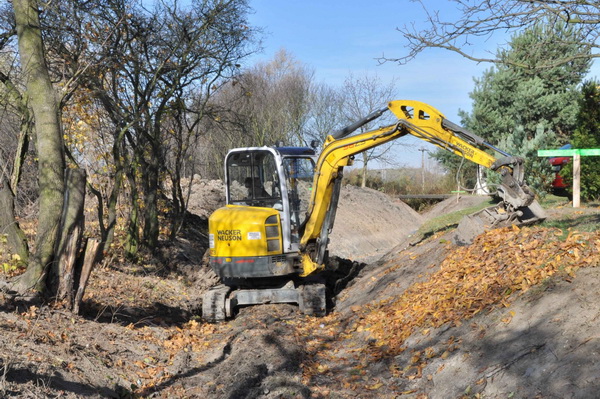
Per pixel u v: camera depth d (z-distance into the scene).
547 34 7.43
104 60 11.98
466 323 7.16
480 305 7.34
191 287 14.00
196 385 7.02
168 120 16.28
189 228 18.78
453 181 40.72
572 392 4.99
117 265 12.95
